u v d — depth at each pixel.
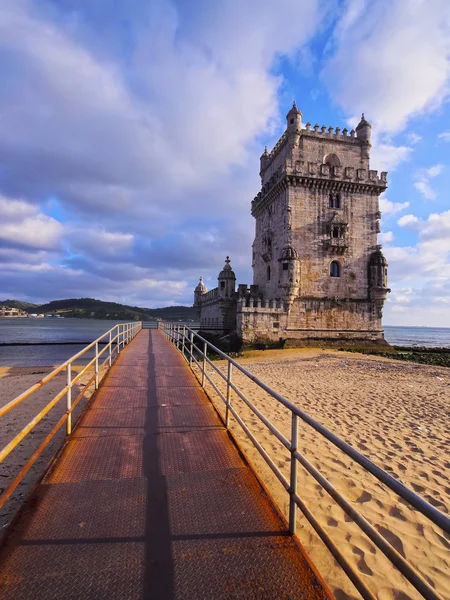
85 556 3.57
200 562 3.54
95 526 4.04
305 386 17.23
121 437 6.69
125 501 4.57
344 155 41.44
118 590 3.17
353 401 14.07
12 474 7.64
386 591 4.19
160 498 4.66
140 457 5.86
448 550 5.08
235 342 38.16
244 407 12.41
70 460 5.69
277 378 19.80
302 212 38.94
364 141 41.72
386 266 39.97
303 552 3.72
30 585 3.20
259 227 48.47
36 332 100.12
